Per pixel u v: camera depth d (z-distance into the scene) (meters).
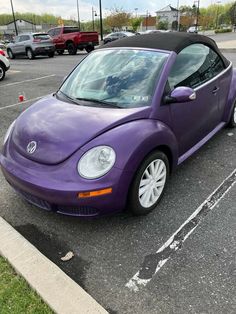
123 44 3.87
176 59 3.46
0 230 2.85
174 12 73.88
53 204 2.71
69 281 2.31
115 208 2.77
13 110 7.16
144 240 2.84
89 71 3.77
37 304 2.18
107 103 3.24
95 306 2.12
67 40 22.69
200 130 3.99
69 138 2.79
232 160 4.25
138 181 2.86
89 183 2.58
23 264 2.47
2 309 2.15
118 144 2.71
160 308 2.21
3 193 3.64
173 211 3.21
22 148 2.97
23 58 21.47
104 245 2.81
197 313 2.15
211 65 4.18
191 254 2.66
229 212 3.17
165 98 3.18
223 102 4.54
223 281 2.38
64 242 2.87
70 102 3.40
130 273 2.51
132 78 3.38
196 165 4.13
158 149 3.10
